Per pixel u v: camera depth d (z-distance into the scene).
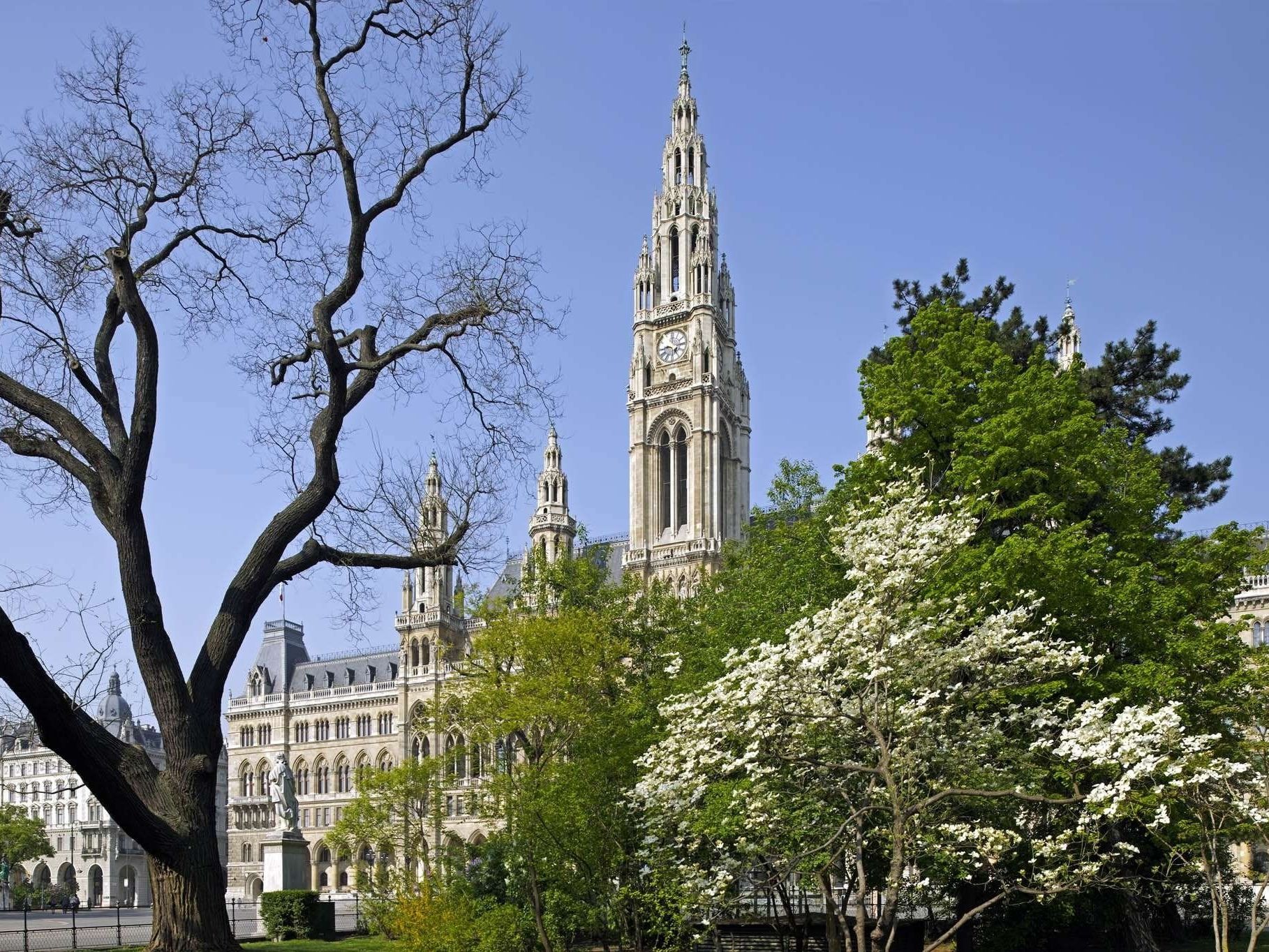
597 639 47.69
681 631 56.09
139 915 101.00
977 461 38.72
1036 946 44.44
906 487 35.00
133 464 19.03
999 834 27.53
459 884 46.66
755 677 28.12
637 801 33.41
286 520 20.09
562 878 41.78
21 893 135.75
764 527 54.50
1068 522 40.84
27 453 19.80
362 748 162.00
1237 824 32.97
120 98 21.50
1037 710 29.64
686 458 136.25
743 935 44.78
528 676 46.44
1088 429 39.62
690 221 140.50
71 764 17.28
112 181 21.23
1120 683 35.03
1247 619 39.34
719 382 136.88
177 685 18.84
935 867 32.03
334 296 20.86
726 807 31.11
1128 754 25.14
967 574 35.25
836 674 27.94
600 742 42.47
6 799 173.88
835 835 28.41
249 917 86.88
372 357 21.80
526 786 42.62
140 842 18.09
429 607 157.25
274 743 169.75
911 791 28.58
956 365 43.47
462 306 23.44
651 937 44.94
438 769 50.78
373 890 48.94
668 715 31.31
